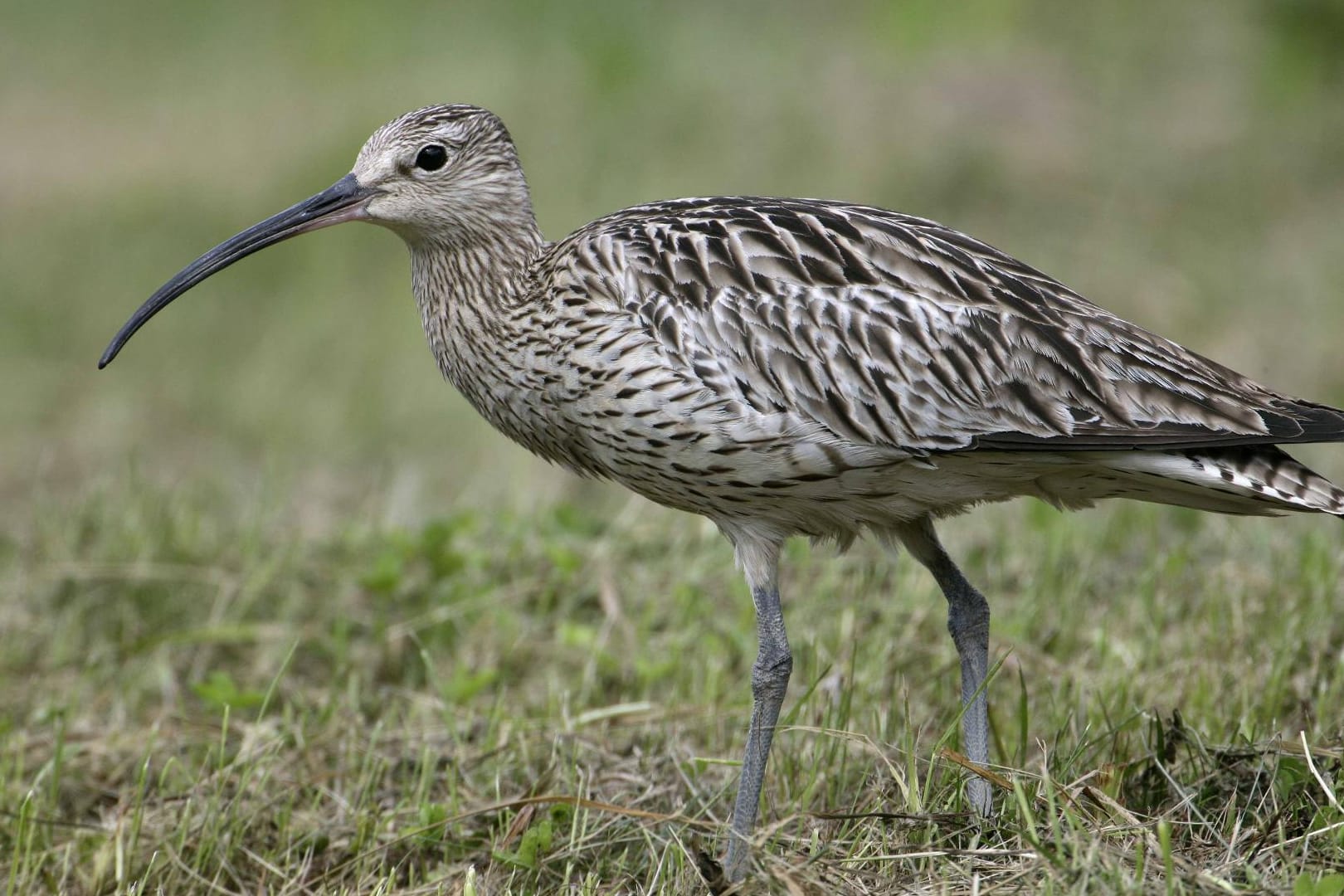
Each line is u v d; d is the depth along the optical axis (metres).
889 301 8.59
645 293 8.73
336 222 9.63
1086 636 10.98
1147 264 19.16
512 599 12.20
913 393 8.52
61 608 12.55
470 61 27.83
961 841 8.02
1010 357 8.48
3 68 29.78
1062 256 19.58
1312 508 8.15
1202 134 23.00
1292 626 10.37
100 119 27.33
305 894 8.88
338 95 26.83
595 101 24.94
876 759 9.03
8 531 14.48
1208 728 9.22
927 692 10.42
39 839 9.48
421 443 17.11
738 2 30.38
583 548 12.84
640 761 9.71
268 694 9.87
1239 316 17.50
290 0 32.00
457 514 13.53
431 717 10.71
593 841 8.88
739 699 10.55
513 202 9.52
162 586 12.59
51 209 23.55
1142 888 6.96
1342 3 23.42
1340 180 21.52
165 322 20.44
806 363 8.57
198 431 17.73
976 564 12.33
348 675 11.48
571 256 9.02
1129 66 25.28
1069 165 22.22
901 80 25.28
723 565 12.52
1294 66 23.70
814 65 26.44
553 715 10.50
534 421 9.29
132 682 11.49
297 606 12.34
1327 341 16.66
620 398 8.74
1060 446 8.40
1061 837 7.35
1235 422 8.23
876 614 11.46
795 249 8.73
